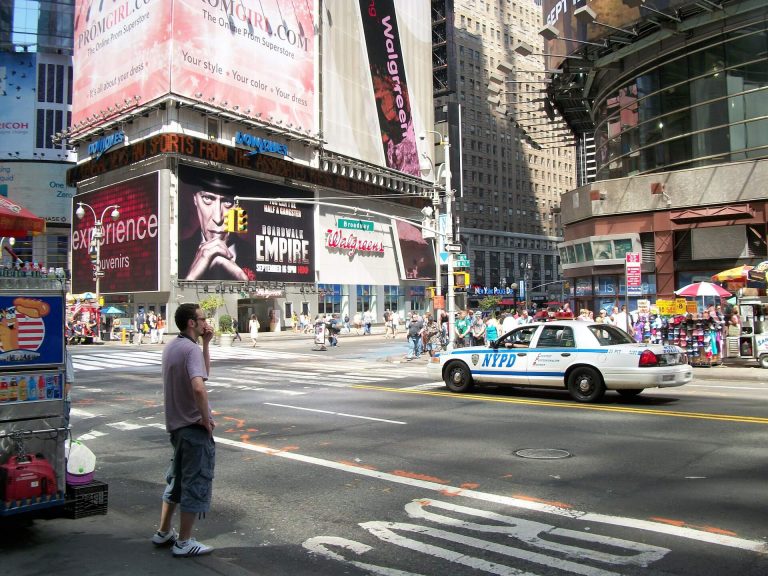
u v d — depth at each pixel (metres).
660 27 28.06
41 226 5.29
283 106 50.94
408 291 67.19
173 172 44.28
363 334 51.03
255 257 49.56
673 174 27.42
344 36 58.62
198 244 45.22
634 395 12.52
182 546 4.38
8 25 71.88
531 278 113.06
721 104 26.77
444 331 26.50
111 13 47.81
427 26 71.62
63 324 4.99
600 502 5.74
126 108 45.62
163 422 10.54
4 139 71.44
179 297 43.81
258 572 4.30
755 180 25.33
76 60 51.88
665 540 4.75
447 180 23.88
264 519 5.47
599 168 34.38
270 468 7.28
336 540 4.93
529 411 10.98
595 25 29.95
